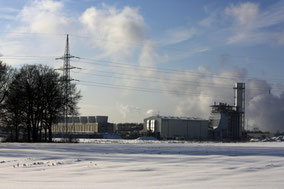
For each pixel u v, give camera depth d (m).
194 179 16.14
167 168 20.70
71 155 30.30
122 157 28.53
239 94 149.88
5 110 70.56
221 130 147.88
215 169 20.33
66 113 76.38
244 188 13.57
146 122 147.00
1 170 19.38
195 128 144.00
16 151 35.38
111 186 13.88
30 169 19.89
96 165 22.16
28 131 75.12
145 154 32.25
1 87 69.25
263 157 29.55
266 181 15.53
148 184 14.52
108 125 167.75
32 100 73.31
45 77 76.06
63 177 16.66
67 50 74.69
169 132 139.75
